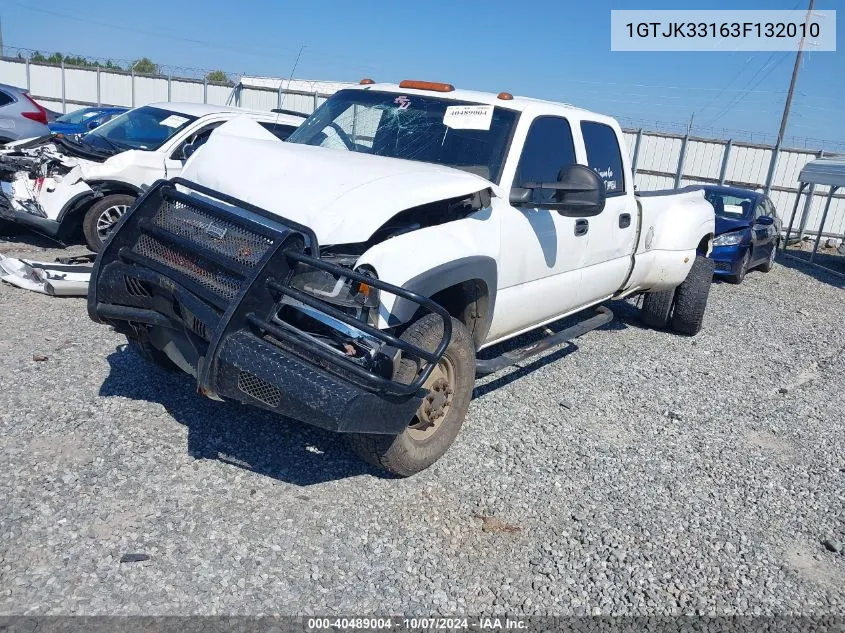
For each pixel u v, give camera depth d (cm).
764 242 1427
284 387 335
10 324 600
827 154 2242
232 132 516
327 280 367
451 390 428
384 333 344
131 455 412
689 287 798
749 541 413
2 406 451
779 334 930
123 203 852
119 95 2678
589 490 445
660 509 435
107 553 332
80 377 504
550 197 494
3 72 2720
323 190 395
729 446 539
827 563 402
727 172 2316
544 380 623
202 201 392
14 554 324
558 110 554
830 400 679
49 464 394
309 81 2445
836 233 2284
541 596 344
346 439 405
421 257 395
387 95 554
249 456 427
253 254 364
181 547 342
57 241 909
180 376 513
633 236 664
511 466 461
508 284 490
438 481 430
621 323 861
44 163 823
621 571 370
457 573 352
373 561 351
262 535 358
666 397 625
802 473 509
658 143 2330
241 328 350
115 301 404
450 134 509
